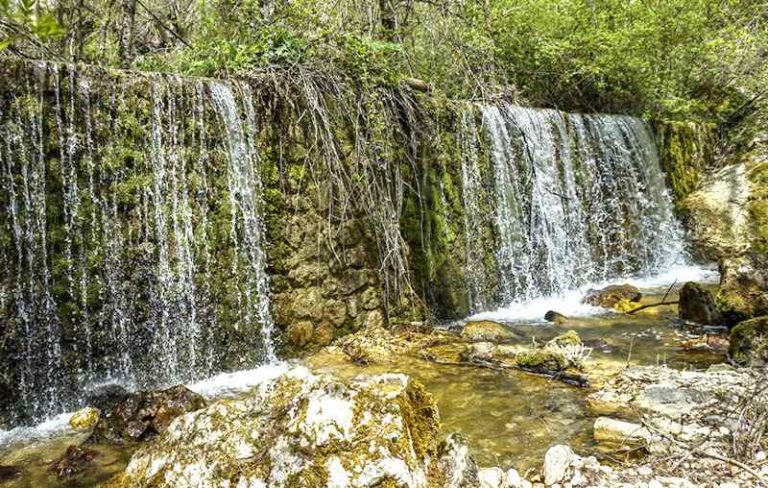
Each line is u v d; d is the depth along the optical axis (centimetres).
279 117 577
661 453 336
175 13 980
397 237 651
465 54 900
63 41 761
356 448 210
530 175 833
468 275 746
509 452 365
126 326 475
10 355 420
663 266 1071
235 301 538
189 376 509
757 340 511
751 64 1284
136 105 479
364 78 642
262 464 214
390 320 652
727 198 1100
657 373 482
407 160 689
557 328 670
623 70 1123
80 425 424
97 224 460
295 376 250
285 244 575
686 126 1191
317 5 691
